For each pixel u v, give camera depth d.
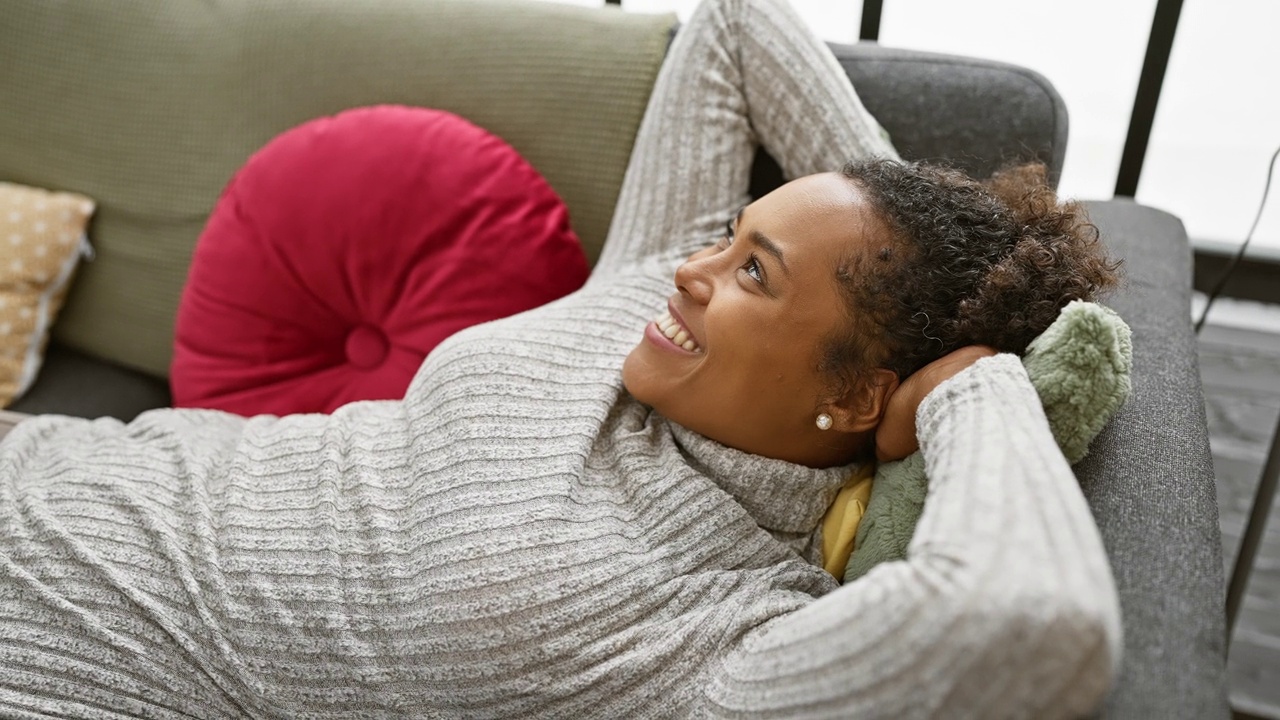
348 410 0.88
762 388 0.73
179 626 0.74
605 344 0.87
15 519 0.79
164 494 0.82
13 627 0.74
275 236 1.04
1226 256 1.34
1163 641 0.56
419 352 1.03
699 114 0.98
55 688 0.73
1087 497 0.66
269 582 0.74
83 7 1.24
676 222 0.97
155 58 1.22
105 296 1.26
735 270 0.74
